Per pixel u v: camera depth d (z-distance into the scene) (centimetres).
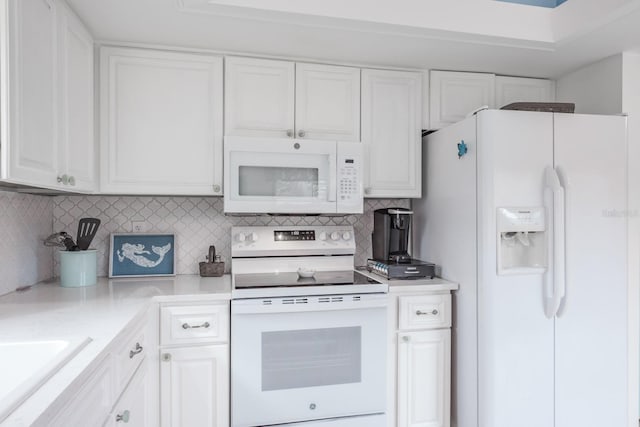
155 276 227
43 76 137
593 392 199
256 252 224
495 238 187
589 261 198
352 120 227
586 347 198
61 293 181
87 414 99
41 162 135
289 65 219
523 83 251
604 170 200
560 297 188
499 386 188
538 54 218
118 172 200
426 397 207
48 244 197
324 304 189
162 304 177
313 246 231
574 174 196
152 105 203
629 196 215
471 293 198
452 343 214
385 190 231
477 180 193
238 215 241
